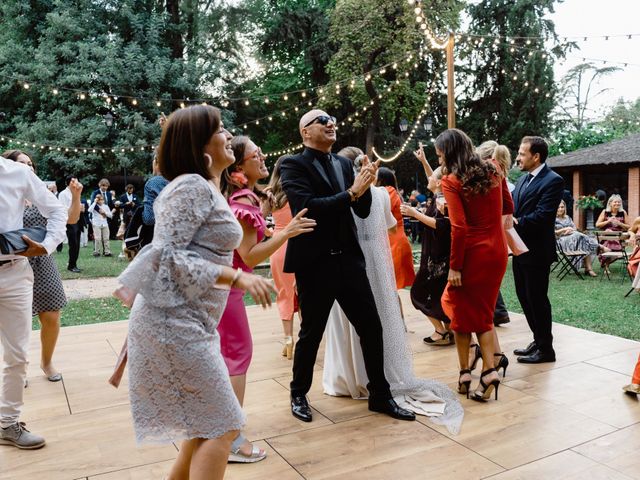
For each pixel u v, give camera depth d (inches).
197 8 879.1
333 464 99.9
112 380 74.4
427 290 178.7
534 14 957.2
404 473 96.0
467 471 96.1
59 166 769.6
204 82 849.5
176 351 66.4
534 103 981.8
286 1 973.2
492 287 127.0
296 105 925.8
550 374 147.2
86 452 106.9
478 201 124.9
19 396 110.0
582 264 383.6
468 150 125.0
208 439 70.1
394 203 177.0
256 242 97.3
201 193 66.9
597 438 108.2
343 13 765.3
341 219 116.3
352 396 133.8
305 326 120.4
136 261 64.9
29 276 110.6
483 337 128.6
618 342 176.7
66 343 189.9
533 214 154.6
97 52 754.8
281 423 119.0
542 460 99.7
